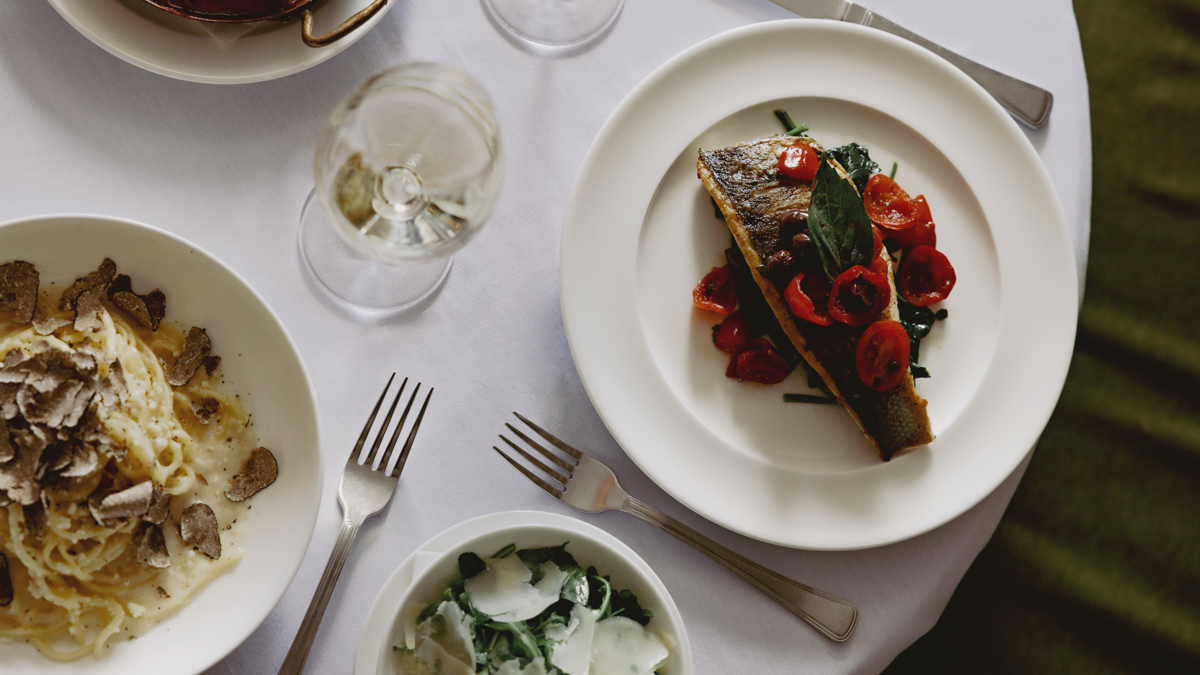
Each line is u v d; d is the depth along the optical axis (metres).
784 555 0.83
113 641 0.78
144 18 0.79
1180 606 1.05
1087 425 1.09
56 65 0.81
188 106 0.82
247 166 0.82
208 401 0.80
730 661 0.82
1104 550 1.08
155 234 0.77
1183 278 1.10
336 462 0.82
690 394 0.84
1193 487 1.07
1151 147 1.12
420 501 0.81
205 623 0.78
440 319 0.83
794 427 0.84
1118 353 1.09
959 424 0.84
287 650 0.80
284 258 0.82
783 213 0.83
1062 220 0.84
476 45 0.84
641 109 0.83
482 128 0.79
